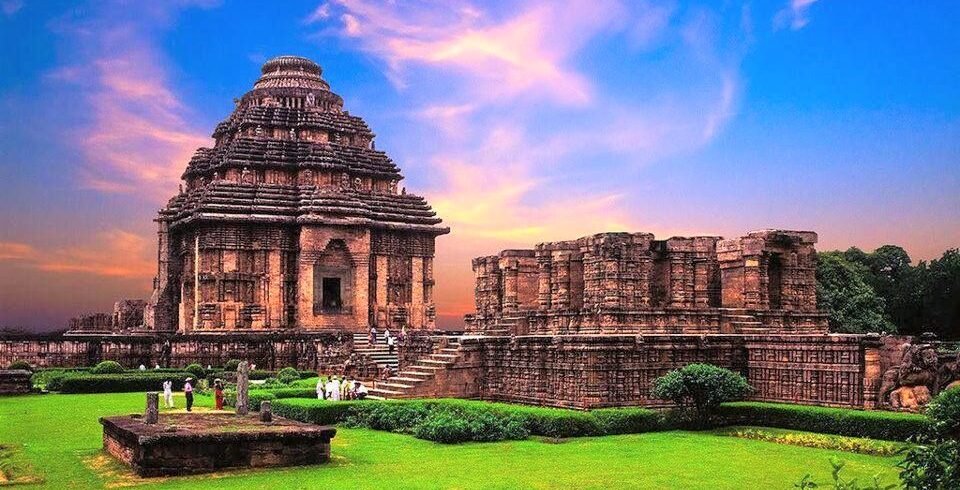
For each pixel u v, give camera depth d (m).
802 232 49.94
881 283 89.81
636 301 46.00
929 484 13.75
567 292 49.94
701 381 38.81
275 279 85.19
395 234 92.19
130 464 29.03
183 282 86.75
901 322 88.31
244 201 84.56
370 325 89.31
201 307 82.81
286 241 86.31
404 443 35.50
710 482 27.03
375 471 28.83
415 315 92.31
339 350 75.00
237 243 84.06
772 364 42.81
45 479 27.31
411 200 93.88
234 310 83.69
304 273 84.88
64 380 59.50
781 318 48.19
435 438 35.97
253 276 84.81
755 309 47.62
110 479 27.19
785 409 38.44
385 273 90.88
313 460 30.41
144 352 75.25
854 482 14.70
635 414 38.72
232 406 50.31
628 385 42.56
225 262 83.56
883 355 38.41
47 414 45.50
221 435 28.67
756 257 47.94
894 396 37.31
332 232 86.25
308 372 71.19
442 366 48.84
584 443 35.38
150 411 31.84
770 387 42.88
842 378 39.38
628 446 34.47
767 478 27.62
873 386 38.09
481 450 33.59
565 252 50.22
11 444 34.59
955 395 25.94
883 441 33.72
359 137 96.38
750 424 39.75
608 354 42.28
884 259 96.81
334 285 87.31
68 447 33.91
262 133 90.81
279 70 97.38
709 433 38.38
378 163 94.38
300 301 84.75
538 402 45.31
